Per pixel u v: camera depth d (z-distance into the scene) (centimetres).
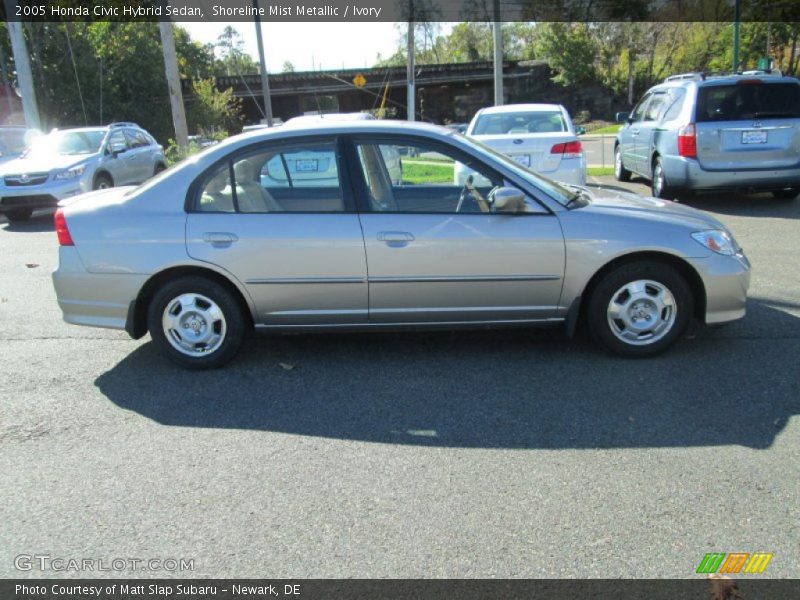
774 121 1008
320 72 6366
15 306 682
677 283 473
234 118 4828
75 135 1425
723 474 339
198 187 478
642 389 439
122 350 547
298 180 479
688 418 399
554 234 466
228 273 471
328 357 515
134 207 479
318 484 342
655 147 1138
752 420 393
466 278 470
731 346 506
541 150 962
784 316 568
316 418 416
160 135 3331
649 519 306
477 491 332
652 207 498
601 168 1762
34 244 1047
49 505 331
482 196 482
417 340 544
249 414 425
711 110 1022
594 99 5966
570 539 294
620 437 380
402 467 356
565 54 5844
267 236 467
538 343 528
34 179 1245
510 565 279
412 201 484
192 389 465
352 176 476
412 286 472
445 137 484
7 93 2997
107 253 474
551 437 383
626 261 474
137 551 296
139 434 402
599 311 480
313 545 295
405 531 303
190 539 302
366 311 480
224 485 344
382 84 6500
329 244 466
